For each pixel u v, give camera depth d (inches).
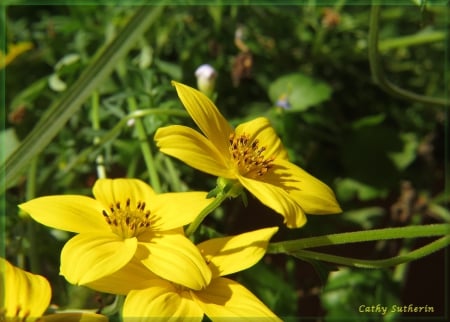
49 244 9.7
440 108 12.9
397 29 13.5
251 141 8.0
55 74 10.8
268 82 12.0
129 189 7.8
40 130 9.1
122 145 10.5
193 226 7.6
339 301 10.4
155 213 7.6
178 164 10.5
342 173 11.9
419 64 13.4
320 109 12.0
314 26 12.6
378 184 11.8
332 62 12.7
